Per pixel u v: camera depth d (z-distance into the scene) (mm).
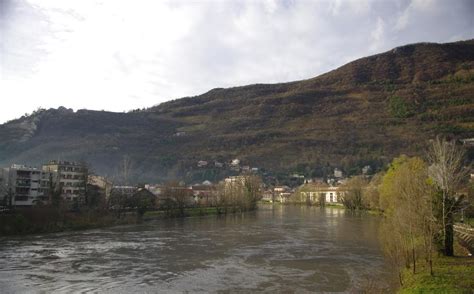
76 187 178375
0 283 57750
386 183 131750
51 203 135875
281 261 74188
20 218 113312
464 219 101375
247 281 59438
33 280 59625
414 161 126812
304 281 59000
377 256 77688
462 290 44906
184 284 57844
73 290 54406
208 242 99312
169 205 176375
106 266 70000
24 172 165625
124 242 99062
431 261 54969
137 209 163875
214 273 64750
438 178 70312
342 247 89438
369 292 51438
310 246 91438
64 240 101875
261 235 112375
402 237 60750
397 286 53844
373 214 185375
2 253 82188
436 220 59938
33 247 90188
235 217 178750
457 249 68938
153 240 102875
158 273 64750
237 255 80812
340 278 60438
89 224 131250
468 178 120250
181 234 115312
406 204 64625
